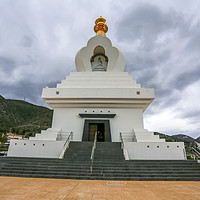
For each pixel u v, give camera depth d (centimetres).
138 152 1205
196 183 758
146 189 619
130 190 598
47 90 1630
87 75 1839
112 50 1928
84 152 1183
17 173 873
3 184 662
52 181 739
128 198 496
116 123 1605
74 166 929
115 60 1920
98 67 2027
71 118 1636
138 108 1659
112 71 1916
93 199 479
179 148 1220
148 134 1422
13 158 1100
